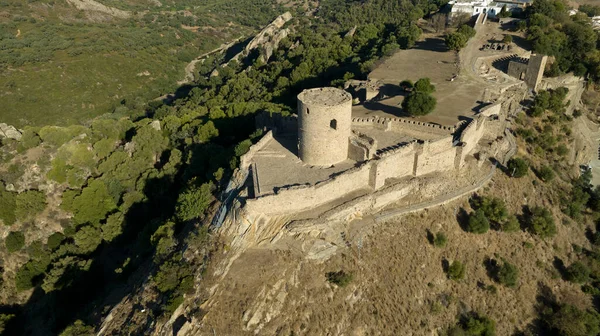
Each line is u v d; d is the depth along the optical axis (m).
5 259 71.62
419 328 49.22
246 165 55.91
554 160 77.62
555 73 97.12
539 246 61.75
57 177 78.69
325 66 118.38
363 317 47.62
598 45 110.81
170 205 71.38
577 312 55.88
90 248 70.12
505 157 69.31
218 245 48.50
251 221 48.38
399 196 56.25
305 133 53.34
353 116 71.19
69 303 63.16
